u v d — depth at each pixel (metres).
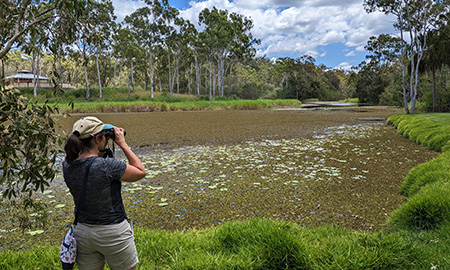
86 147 1.82
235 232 3.13
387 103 45.53
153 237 3.19
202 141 11.23
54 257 2.80
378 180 6.05
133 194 5.31
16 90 2.19
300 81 77.44
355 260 2.55
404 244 2.76
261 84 80.88
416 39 21.34
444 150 8.33
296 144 10.41
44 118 2.36
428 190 4.19
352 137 12.12
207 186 5.72
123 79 82.44
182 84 69.19
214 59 57.25
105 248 1.76
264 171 6.76
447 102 24.38
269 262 2.65
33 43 2.73
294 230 3.21
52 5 2.56
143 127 16.02
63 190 5.54
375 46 42.22
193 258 2.68
